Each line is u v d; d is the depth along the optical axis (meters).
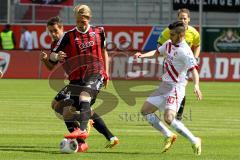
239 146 26.20
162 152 24.06
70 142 23.73
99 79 24.45
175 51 23.50
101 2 73.56
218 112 39.53
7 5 74.62
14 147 25.17
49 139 27.64
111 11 75.62
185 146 25.95
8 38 71.56
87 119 23.84
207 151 24.72
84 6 24.44
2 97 47.56
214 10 74.31
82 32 24.45
